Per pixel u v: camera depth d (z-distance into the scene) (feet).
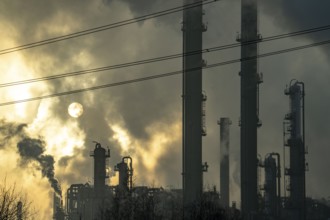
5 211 463.01
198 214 634.02
